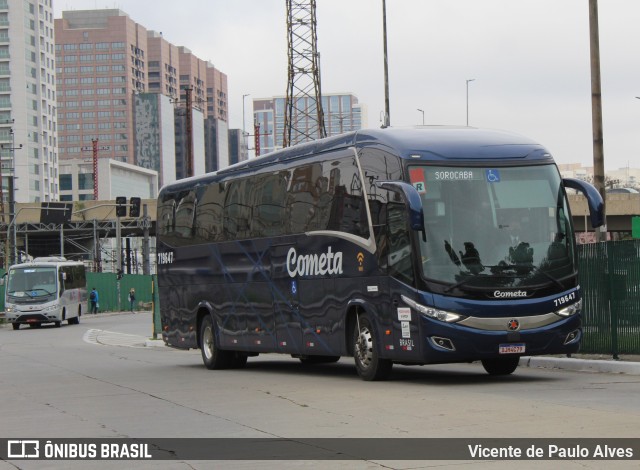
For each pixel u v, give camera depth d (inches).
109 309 3174.2
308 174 725.3
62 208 3380.9
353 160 667.4
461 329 593.9
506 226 612.7
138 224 3351.4
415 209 580.1
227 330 847.1
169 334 959.6
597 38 894.4
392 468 336.2
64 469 373.7
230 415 509.4
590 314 767.1
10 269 2117.4
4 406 602.2
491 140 636.1
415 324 601.0
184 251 925.8
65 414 547.2
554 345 609.6
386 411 486.9
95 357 1098.7
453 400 519.2
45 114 7549.2
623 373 686.5
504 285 602.9
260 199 793.6
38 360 1056.2
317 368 841.5
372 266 641.6
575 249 625.9
